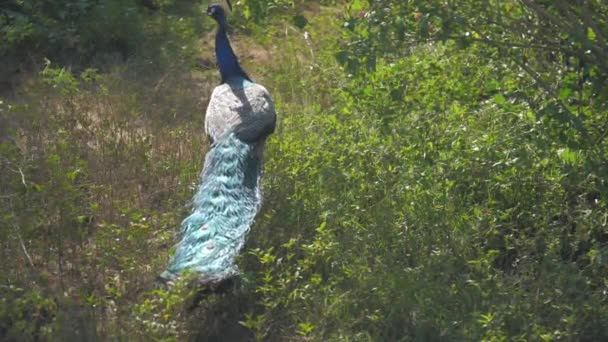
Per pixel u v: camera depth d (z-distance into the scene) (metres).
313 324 17.44
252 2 18.38
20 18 30.83
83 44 31.39
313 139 23.91
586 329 17.25
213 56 32.62
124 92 28.53
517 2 19.11
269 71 31.06
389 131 21.22
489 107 23.78
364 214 20.75
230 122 21.11
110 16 31.92
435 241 19.95
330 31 34.12
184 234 18.30
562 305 17.53
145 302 17.11
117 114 27.06
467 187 21.61
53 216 21.05
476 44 20.39
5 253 19.77
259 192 19.70
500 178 21.08
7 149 22.31
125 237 20.14
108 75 29.59
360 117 25.30
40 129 25.17
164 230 21.12
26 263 19.61
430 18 17.72
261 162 21.56
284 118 26.36
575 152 20.08
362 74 19.11
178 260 17.61
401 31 17.45
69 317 17.55
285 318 18.02
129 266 18.94
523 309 17.59
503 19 19.30
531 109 20.19
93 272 19.34
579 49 18.53
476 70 23.78
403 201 21.02
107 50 31.69
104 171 23.44
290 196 21.20
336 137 23.41
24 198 21.12
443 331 17.02
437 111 21.94
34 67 29.70
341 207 20.64
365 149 22.55
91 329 17.19
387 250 19.58
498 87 21.27
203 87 30.08
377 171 21.97
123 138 25.36
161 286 17.20
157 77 30.39
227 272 17.16
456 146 21.83
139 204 22.47
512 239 20.25
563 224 20.81
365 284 18.09
